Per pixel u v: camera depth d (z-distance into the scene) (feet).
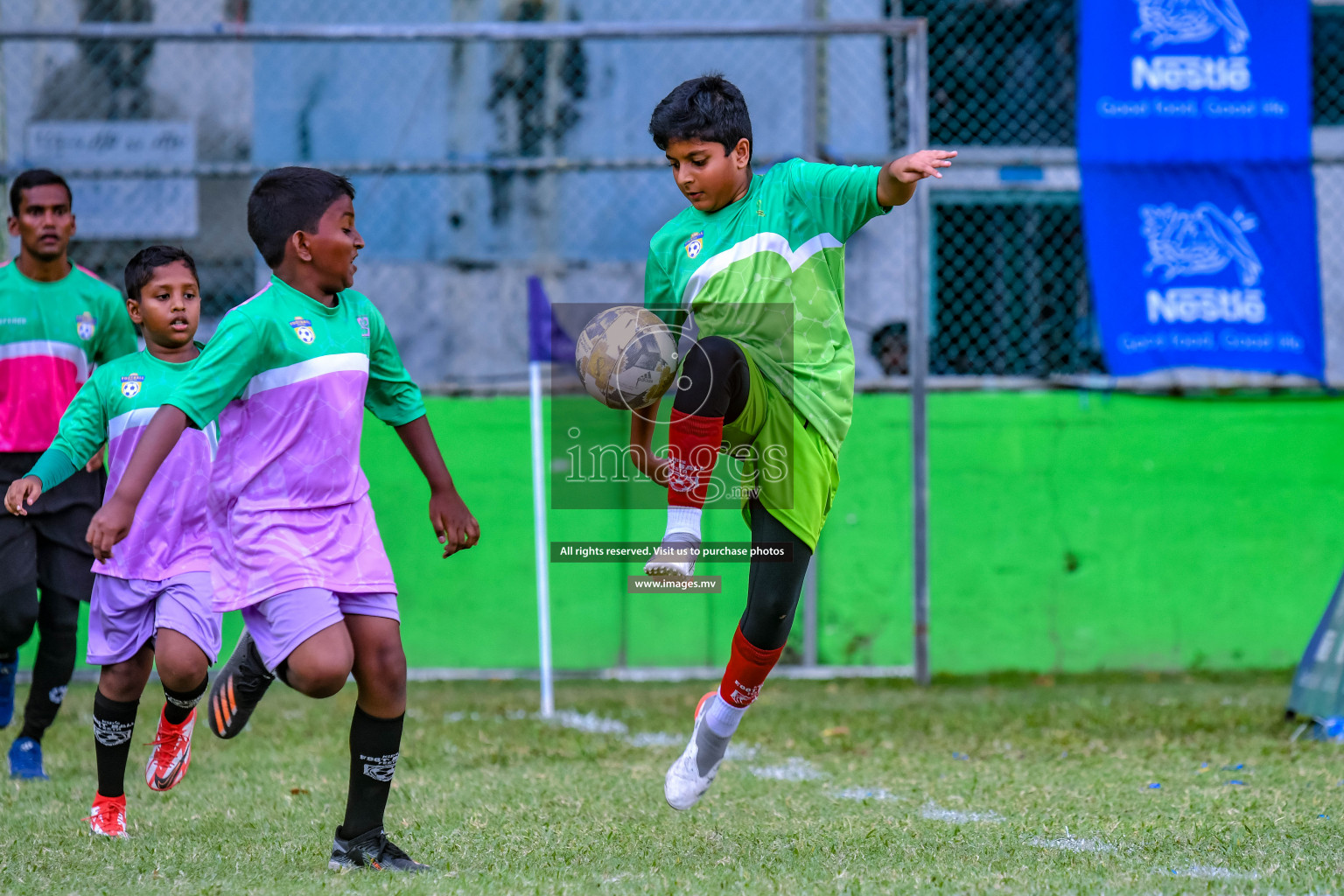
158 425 33.06
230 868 36.37
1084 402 87.15
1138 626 87.04
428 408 86.12
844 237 37.96
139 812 44.83
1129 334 83.66
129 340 58.29
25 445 54.49
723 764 55.67
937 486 86.99
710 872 35.58
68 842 39.96
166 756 43.70
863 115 90.43
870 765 55.42
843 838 40.40
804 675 84.28
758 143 90.22
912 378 81.20
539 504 72.18
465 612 86.07
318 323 35.70
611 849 39.04
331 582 34.71
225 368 33.86
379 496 85.92
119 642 42.45
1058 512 87.04
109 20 90.94
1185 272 83.92
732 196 38.37
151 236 88.38
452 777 51.88
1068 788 49.52
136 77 90.17
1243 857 37.32
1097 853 38.04
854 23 78.79
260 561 34.37
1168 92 83.76
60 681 52.49
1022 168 89.56
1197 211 83.87
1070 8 90.58
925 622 81.20
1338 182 90.74
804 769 54.34
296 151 90.53
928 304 81.25
